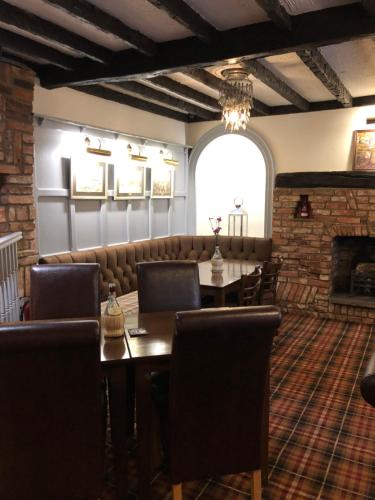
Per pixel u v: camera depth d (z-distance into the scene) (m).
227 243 5.35
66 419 1.48
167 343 1.98
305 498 1.99
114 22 2.52
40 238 3.69
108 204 4.50
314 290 4.89
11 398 1.39
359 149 4.72
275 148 5.30
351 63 3.37
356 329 4.41
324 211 4.77
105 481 2.12
